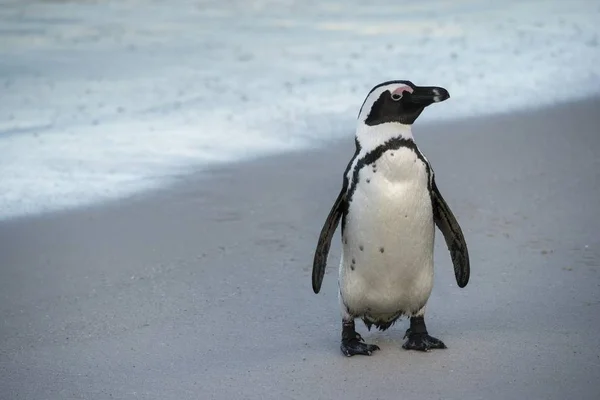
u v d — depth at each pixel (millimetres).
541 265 19719
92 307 18562
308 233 22516
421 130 30641
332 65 41062
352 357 15586
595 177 25531
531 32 47219
